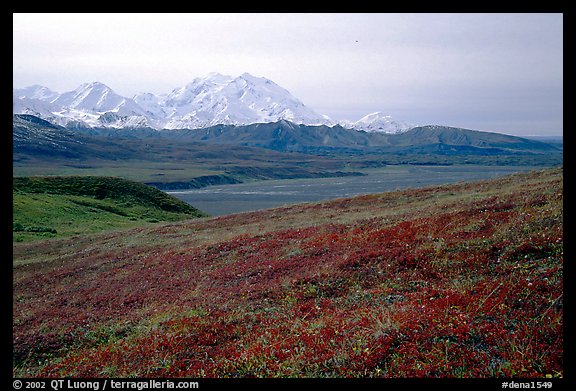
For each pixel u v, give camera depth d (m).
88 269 30.08
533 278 12.95
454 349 9.69
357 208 42.66
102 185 78.06
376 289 15.42
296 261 21.53
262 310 15.69
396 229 23.31
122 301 20.66
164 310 17.69
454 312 11.30
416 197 43.22
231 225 43.59
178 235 40.88
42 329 17.61
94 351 14.12
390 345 10.42
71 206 64.19
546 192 26.03
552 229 17.12
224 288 19.53
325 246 23.33
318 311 14.23
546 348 9.35
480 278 14.23
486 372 8.86
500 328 10.27
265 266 21.83
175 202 80.94
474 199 31.42
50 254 38.41
